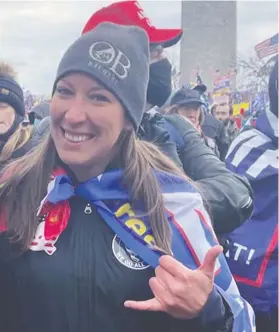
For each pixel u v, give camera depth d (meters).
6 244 1.42
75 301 1.37
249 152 2.39
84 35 1.42
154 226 1.42
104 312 1.36
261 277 2.32
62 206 1.43
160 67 2.07
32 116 2.24
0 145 2.21
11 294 1.41
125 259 1.39
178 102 2.46
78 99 1.38
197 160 2.03
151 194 1.44
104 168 1.45
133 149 1.47
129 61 1.42
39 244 1.40
